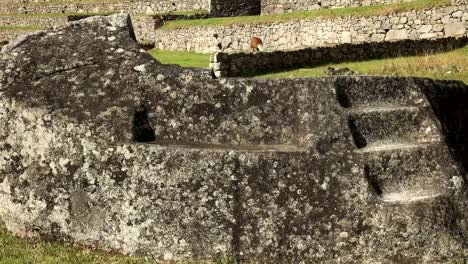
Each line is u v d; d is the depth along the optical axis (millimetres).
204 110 5262
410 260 4664
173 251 4914
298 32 22281
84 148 5039
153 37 26922
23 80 5363
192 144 5148
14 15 34281
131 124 5062
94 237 5039
